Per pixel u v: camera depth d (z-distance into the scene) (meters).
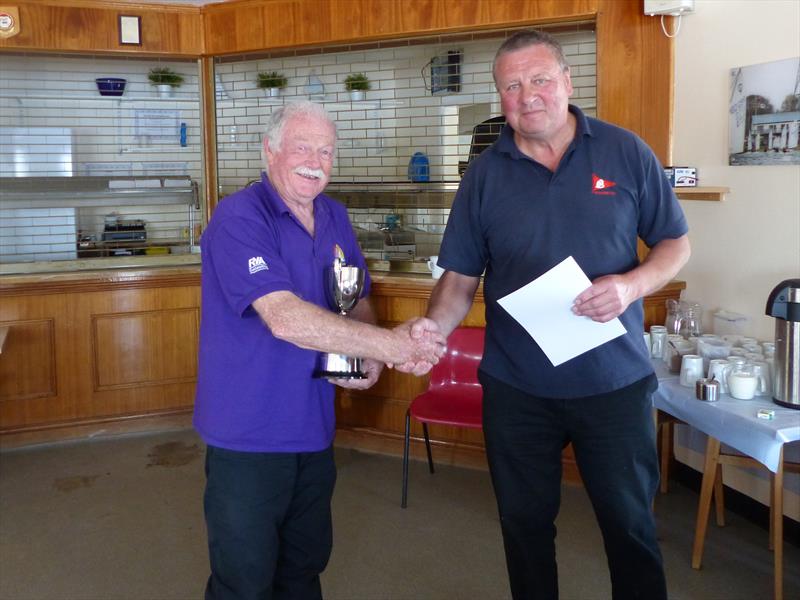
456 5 3.68
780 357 2.44
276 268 1.78
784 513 3.00
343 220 2.10
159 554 2.96
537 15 3.54
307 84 4.79
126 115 5.01
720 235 3.29
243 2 4.19
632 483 1.99
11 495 3.55
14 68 4.83
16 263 4.26
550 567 2.14
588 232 1.92
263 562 1.89
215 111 4.54
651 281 1.86
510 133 2.03
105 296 4.30
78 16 4.21
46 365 4.24
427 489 3.57
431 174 4.66
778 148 2.94
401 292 3.84
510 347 2.03
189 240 4.97
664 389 2.72
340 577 2.76
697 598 2.58
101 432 4.37
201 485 3.66
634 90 3.45
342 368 1.92
